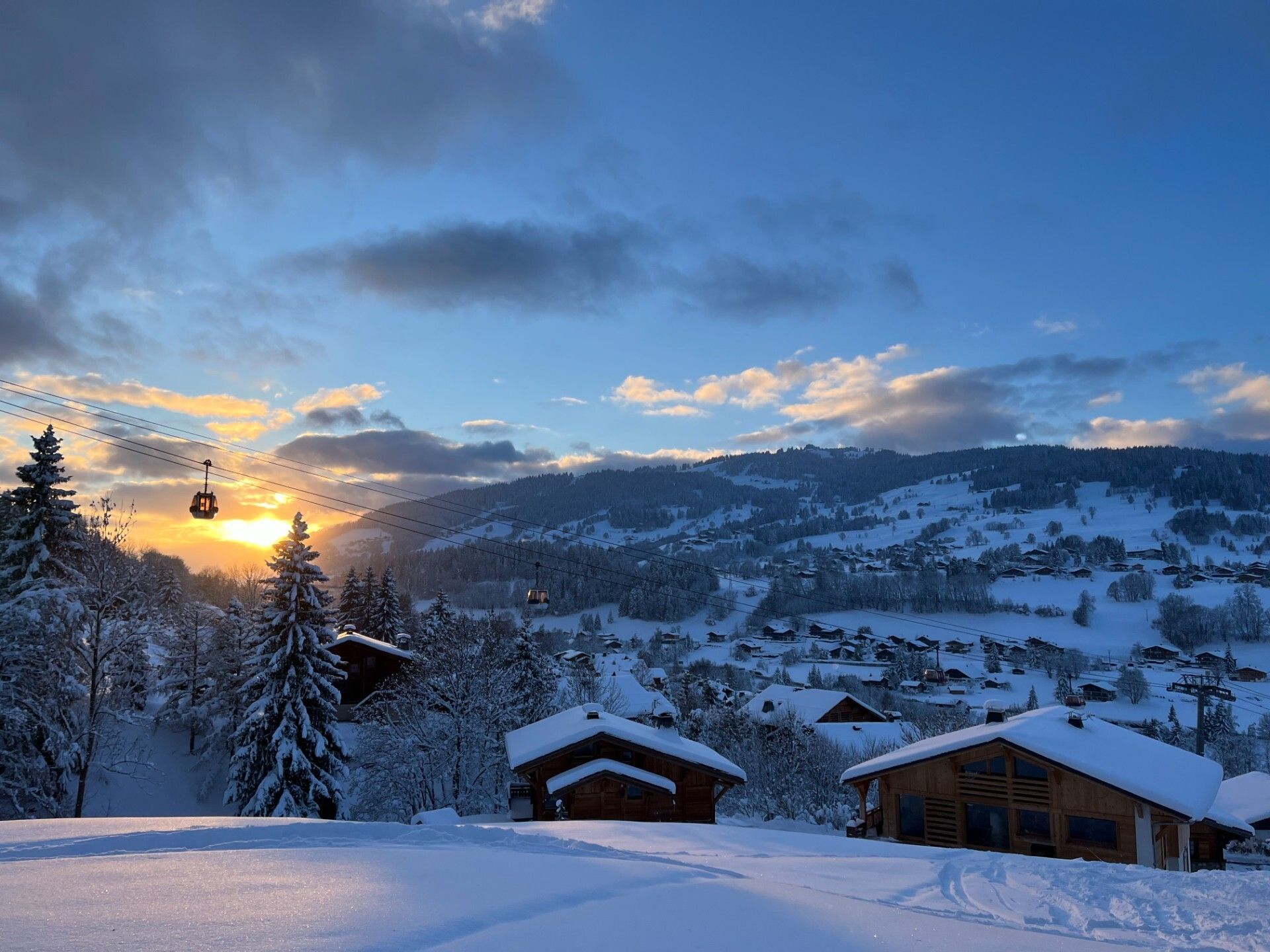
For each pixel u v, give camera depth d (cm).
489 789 3959
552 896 779
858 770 2767
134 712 4047
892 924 766
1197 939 857
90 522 3662
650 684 8706
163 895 727
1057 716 2781
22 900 702
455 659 4141
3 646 3109
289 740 3453
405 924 657
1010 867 1251
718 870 1000
